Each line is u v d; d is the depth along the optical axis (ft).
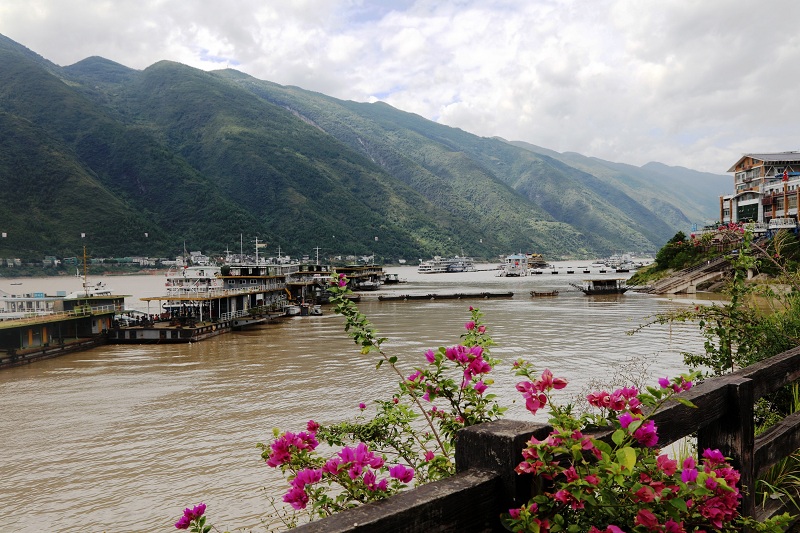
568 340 144.15
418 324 195.42
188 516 10.10
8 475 61.77
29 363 135.64
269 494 54.49
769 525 8.13
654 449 7.69
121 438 73.87
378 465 9.06
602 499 6.50
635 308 229.25
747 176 326.24
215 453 66.90
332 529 4.71
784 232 20.92
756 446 10.79
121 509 52.95
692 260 302.25
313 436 11.01
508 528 5.85
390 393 93.30
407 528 5.15
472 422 11.34
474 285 469.98
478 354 11.24
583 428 7.72
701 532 7.19
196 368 123.44
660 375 93.35
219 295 208.33
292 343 160.35
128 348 159.33
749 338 19.80
